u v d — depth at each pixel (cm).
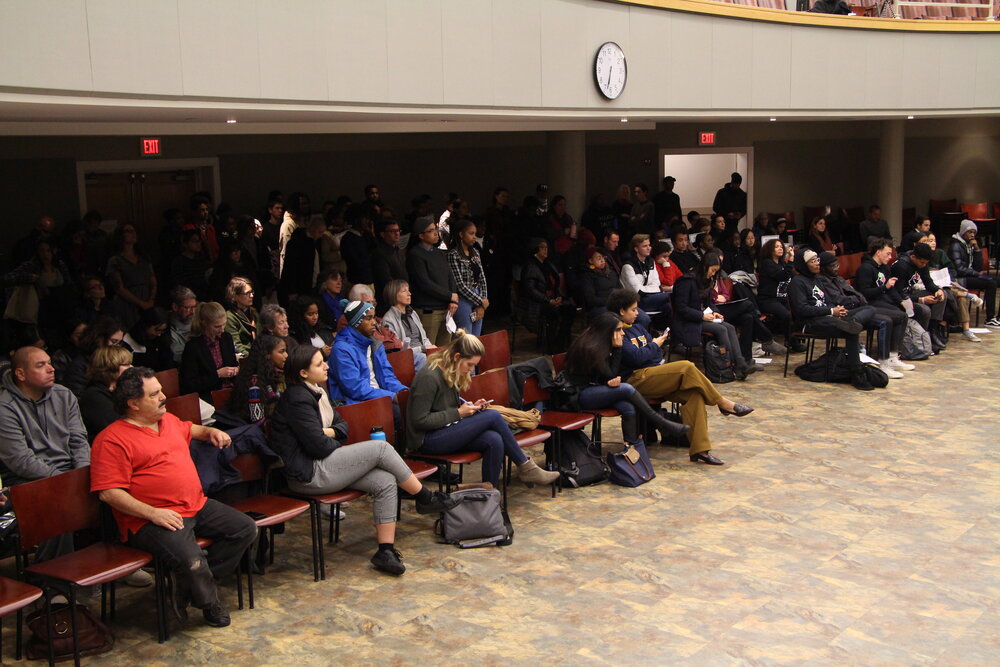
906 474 704
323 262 1012
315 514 530
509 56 860
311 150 1323
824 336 976
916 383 979
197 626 480
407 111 777
